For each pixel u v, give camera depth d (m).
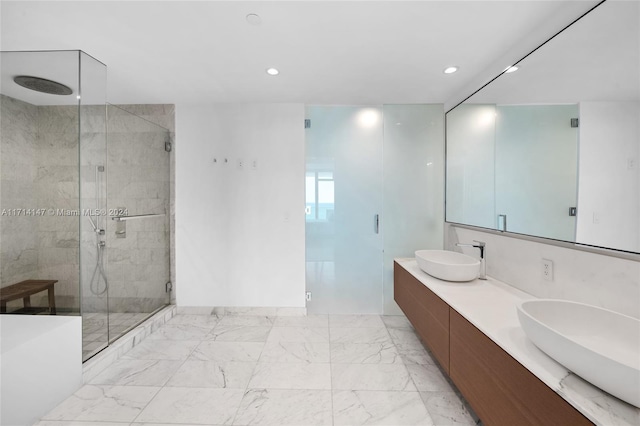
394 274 2.92
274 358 2.22
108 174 2.36
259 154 3.08
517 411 1.04
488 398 1.24
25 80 1.86
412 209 3.13
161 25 1.67
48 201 1.92
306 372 2.03
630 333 1.06
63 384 1.74
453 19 1.59
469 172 2.50
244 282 3.10
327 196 3.13
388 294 3.14
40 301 1.92
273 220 3.09
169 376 1.98
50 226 1.92
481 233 2.30
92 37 1.79
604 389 0.81
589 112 1.28
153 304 2.90
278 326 2.82
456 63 2.12
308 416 1.60
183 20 1.62
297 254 3.10
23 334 1.64
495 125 2.07
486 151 2.20
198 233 3.10
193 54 2.01
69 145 1.89
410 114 3.10
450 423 1.55
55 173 1.91
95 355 2.06
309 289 3.15
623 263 1.18
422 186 3.13
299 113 3.05
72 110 1.88
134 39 1.81
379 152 3.12
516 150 1.82
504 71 1.96
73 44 1.86
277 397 1.76
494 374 1.20
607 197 1.19
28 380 1.55
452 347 1.61
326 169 3.12
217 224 3.10
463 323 1.47
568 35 1.41
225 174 3.08
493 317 1.41
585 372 0.84
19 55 1.85
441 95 2.82
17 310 1.93
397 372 2.03
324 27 1.69
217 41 1.84
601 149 1.22
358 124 3.11
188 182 3.09
